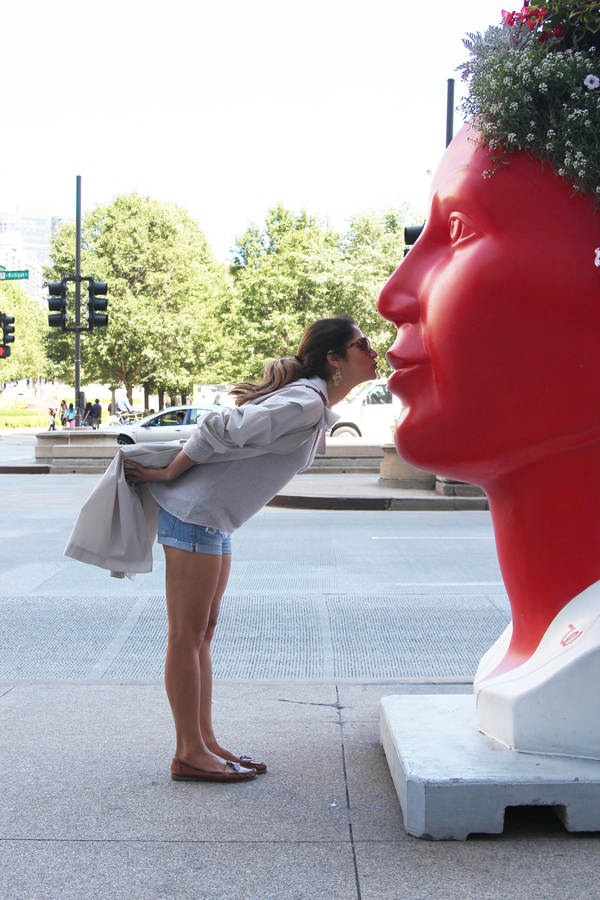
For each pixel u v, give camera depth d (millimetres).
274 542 9664
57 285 21516
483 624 5812
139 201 44781
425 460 2801
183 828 2656
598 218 2516
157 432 21469
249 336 40188
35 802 2863
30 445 34031
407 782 2562
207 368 48031
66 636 5559
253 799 2879
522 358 2566
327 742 3443
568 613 2746
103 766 3189
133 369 45969
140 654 5137
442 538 9867
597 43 2775
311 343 3072
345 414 25141
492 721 2865
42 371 80625
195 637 3023
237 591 6980
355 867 2389
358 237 40375
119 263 43938
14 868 2414
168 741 3461
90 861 2451
